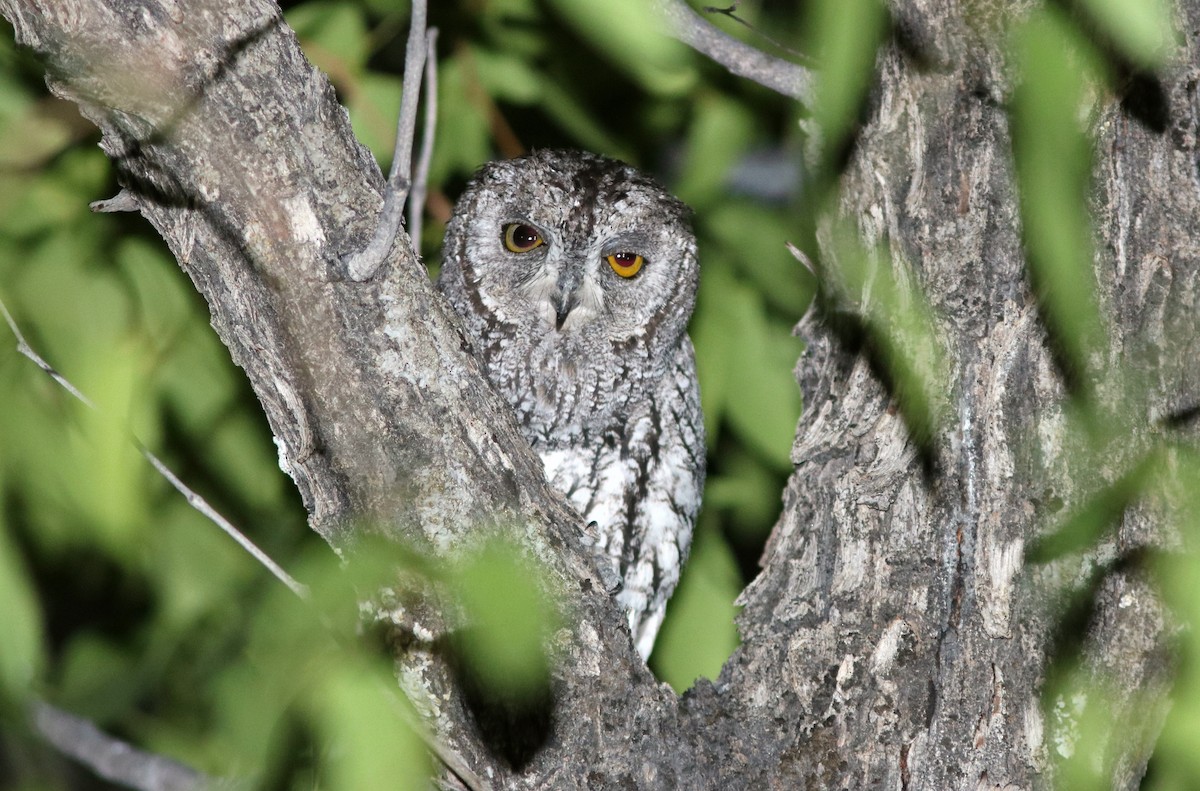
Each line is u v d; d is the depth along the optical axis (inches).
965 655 224.7
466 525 223.9
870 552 225.0
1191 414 224.2
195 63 217.9
